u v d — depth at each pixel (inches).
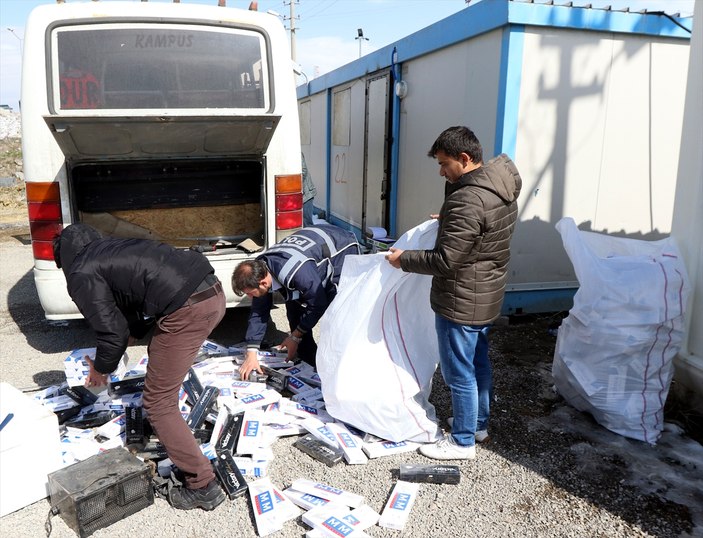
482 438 127.0
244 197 190.5
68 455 115.5
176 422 100.7
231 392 138.0
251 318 144.3
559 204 195.2
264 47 167.0
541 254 197.5
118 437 122.6
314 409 136.9
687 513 104.2
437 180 229.9
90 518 98.0
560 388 142.7
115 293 97.7
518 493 110.0
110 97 156.6
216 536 98.4
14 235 390.9
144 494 104.7
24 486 105.4
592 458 120.8
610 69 190.5
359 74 299.7
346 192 340.2
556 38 182.1
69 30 151.9
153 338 100.0
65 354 177.0
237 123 144.2
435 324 117.0
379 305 122.4
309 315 142.0
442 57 219.5
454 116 213.2
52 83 152.3
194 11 158.7
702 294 136.3
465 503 107.0
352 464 119.3
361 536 95.0
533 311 202.1
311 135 414.0
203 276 100.8
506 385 153.4
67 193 159.9
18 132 691.4
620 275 128.6
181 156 167.9
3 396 119.0
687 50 198.1
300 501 104.4
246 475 114.2
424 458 122.1
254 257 174.9
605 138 195.0
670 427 132.0
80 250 99.3
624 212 203.6
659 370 127.4
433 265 106.8
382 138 277.3
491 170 106.7
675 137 203.2
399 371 124.0
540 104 185.0
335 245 148.8
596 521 102.2
